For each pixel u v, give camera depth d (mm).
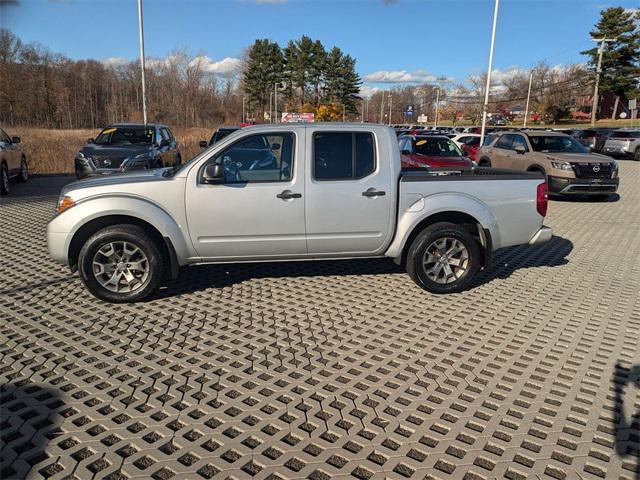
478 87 86875
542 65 81625
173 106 60219
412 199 5320
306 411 3291
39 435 2986
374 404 3385
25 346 4105
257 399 3422
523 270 6504
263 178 5098
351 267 6426
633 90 59531
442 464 2807
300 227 5176
